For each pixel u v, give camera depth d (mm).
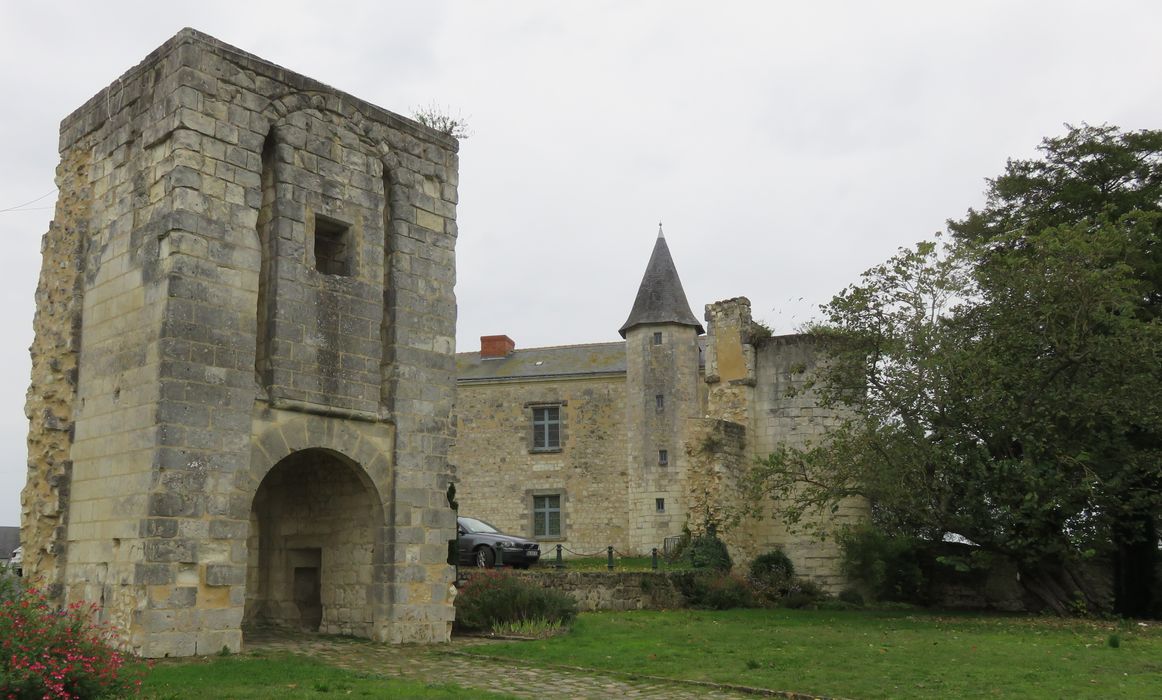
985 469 17797
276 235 12547
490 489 34625
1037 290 18172
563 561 29547
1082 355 17859
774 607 20688
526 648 12477
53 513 12312
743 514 20812
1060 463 17547
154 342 11438
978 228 26281
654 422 32062
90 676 7301
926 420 18500
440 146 14875
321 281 12914
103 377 12188
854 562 21891
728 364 24484
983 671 10742
